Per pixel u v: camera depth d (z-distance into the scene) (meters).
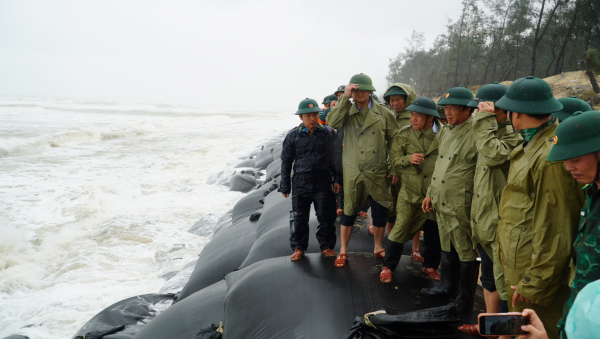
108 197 10.37
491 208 2.82
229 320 3.69
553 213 2.10
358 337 2.84
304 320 3.27
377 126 3.72
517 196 2.40
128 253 7.27
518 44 35.28
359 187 3.81
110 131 23.86
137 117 41.22
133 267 6.76
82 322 5.18
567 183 2.04
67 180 12.41
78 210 9.55
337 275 3.76
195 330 3.95
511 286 2.39
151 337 4.03
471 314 3.19
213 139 23.06
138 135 24.97
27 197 10.57
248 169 12.41
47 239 7.92
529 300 2.22
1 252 7.19
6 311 5.62
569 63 34.69
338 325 3.14
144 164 15.11
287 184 4.28
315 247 4.85
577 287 1.84
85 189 10.99
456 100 3.06
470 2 37.72
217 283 4.80
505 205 2.48
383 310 2.98
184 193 11.05
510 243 2.43
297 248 4.13
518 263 2.39
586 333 0.81
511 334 1.59
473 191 3.03
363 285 3.57
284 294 3.63
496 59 36.88
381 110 3.81
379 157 3.76
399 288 3.52
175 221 8.88
